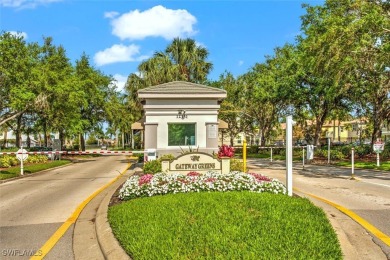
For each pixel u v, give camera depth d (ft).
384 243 19.63
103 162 101.55
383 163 76.84
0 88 95.61
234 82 169.58
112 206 27.12
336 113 120.06
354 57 59.93
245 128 184.34
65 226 23.95
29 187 44.34
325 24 76.02
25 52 96.94
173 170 36.83
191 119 58.13
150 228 19.33
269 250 15.88
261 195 28.07
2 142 231.91
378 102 99.91
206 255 15.42
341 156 93.09
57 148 109.50
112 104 168.45
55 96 105.81
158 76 100.68
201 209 23.16
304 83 109.40
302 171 64.34
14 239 21.07
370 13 57.77
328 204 29.84
